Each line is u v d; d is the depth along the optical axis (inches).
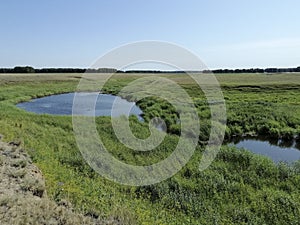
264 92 1876.2
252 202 384.8
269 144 794.8
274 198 391.9
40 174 383.6
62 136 660.1
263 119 975.6
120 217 301.0
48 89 2237.9
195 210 365.7
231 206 376.2
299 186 439.5
